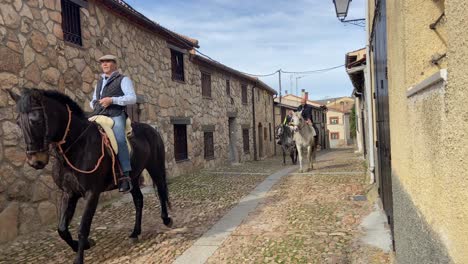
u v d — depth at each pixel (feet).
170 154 41.01
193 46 46.44
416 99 7.32
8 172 19.51
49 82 23.22
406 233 9.14
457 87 4.70
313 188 30.14
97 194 15.05
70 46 25.45
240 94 68.59
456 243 4.95
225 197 28.71
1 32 19.67
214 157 54.95
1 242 18.56
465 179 4.55
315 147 48.34
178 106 43.68
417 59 7.59
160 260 15.51
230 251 16.22
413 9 7.59
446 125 5.22
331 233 17.78
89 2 28.04
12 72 20.29
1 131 19.29
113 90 16.75
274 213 22.58
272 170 47.57
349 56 41.06
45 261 15.94
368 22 26.53
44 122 12.69
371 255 14.42
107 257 16.12
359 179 33.40
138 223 18.47
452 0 4.83
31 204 20.94
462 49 4.50
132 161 17.49
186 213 24.03
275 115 96.58
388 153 14.02
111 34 30.89
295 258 14.87
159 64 39.42
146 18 34.17
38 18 22.45
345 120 197.26
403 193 9.52
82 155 14.55
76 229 21.17
